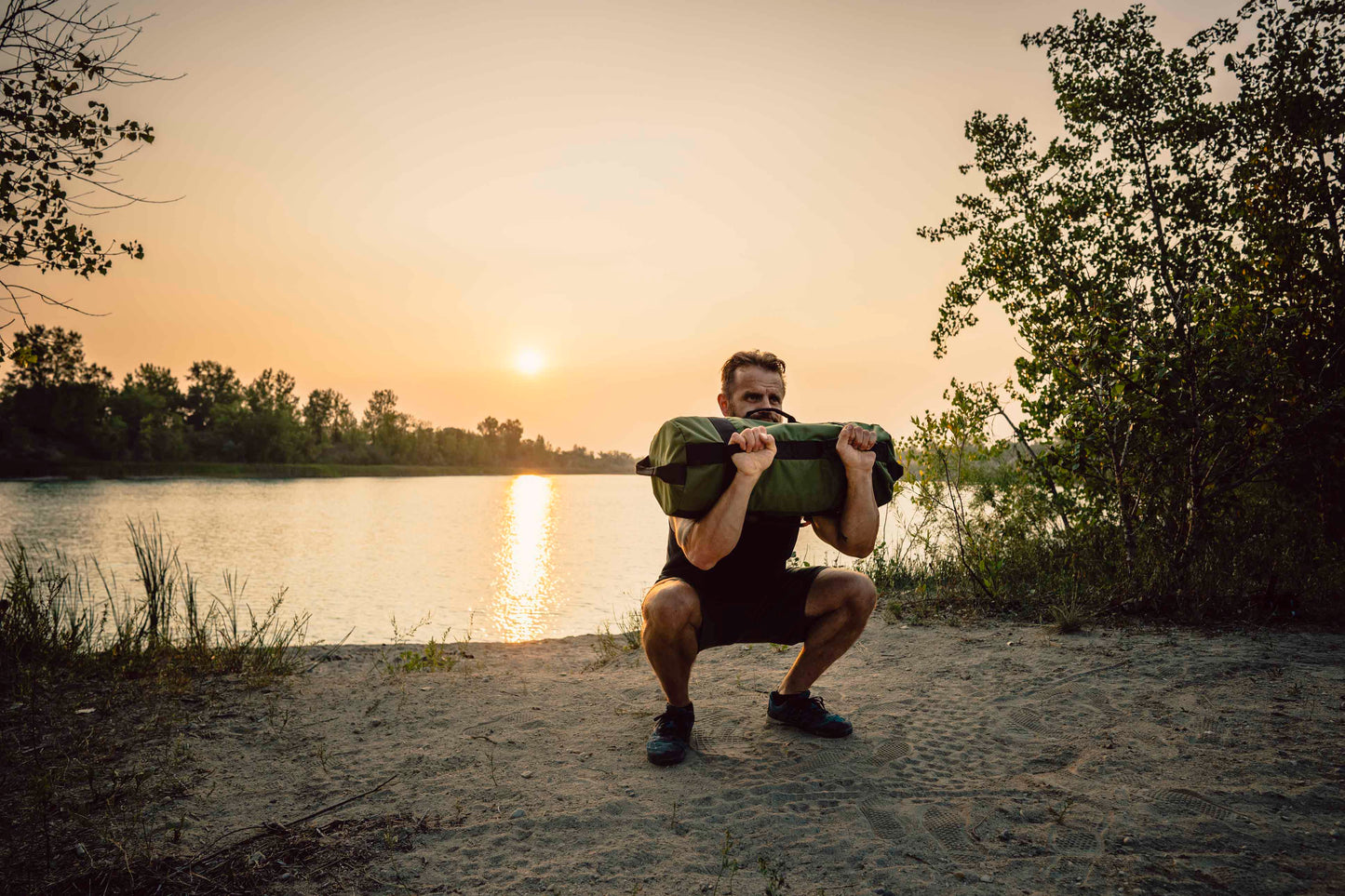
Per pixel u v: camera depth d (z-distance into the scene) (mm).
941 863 2209
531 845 2379
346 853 2350
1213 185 6641
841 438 2613
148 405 112812
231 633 7363
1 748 3287
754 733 3355
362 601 11656
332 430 146375
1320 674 3961
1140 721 3357
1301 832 2336
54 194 4664
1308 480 6109
